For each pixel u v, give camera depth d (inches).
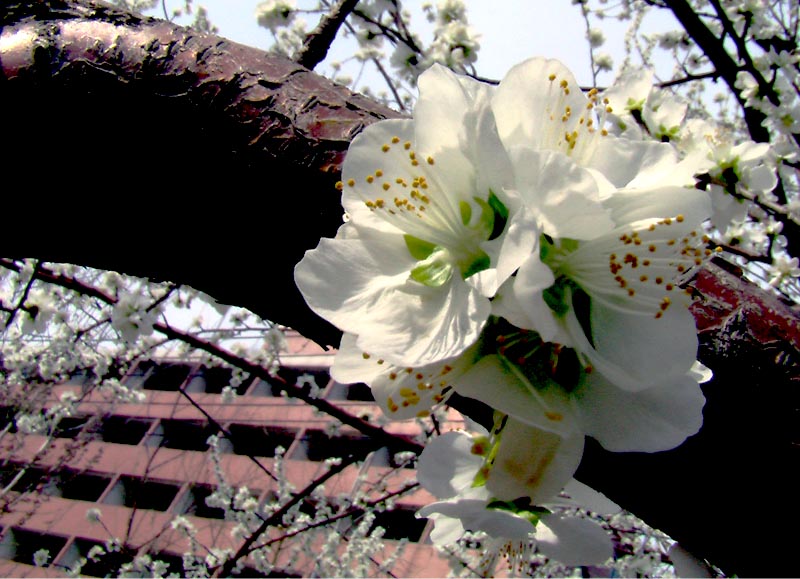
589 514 16.4
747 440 3.7
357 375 3.6
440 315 3.5
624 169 3.7
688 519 3.8
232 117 4.5
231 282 4.6
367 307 3.7
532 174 3.3
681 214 3.5
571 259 3.6
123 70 4.7
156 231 4.6
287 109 4.5
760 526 3.6
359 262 3.8
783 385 3.7
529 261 3.2
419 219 3.8
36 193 4.6
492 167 3.4
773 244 13.2
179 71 4.6
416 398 3.5
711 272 4.1
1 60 4.7
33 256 4.9
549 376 3.5
